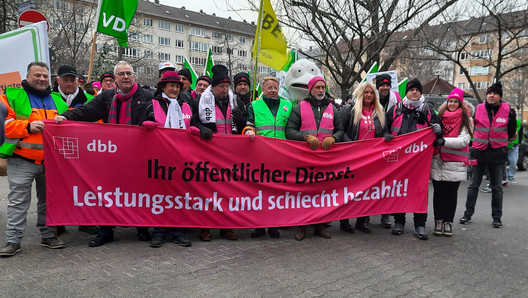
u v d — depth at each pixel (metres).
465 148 5.07
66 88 4.81
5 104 3.81
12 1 15.00
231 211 4.59
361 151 5.01
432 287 3.55
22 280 3.35
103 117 4.49
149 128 4.23
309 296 3.25
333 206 4.95
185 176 4.40
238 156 4.57
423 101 5.16
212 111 4.59
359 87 5.22
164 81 4.34
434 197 5.31
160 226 4.37
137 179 4.29
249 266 3.86
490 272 3.99
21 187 3.95
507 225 5.93
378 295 3.33
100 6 5.67
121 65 4.33
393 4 9.77
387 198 5.12
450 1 10.02
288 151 4.74
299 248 4.50
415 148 5.11
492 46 19.34
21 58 5.73
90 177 4.16
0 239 4.46
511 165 10.85
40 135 4.01
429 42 12.90
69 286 3.26
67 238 4.62
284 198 4.79
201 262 3.92
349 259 4.18
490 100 5.82
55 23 20.09
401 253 4.46
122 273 3.56
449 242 4.96
